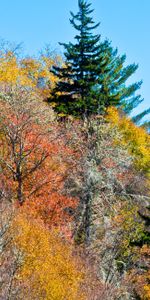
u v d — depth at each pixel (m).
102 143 31.70
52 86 48.41
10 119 27.33
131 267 30.38
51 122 30.95
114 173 31.50
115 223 30.09
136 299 28.67
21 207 23.84
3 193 25.17
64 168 29.45
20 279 17.80
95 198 29.28
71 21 37.84
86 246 27.52
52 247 22.11
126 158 32.94
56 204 26.95
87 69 37.53
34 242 20.00
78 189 29.55
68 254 22.84
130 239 30.23
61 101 37.81
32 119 28.69
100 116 34.09
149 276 29.83
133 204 35.28
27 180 27.25
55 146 29.17
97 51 39.69
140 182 40.44
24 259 18.80
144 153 46.88
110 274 28.38
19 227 20.08
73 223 28.33
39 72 49.12
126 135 48.09
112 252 29.31
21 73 45.97
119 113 59.84
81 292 21.66
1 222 18.98
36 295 18.03
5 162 26.16
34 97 30.53
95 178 29.16
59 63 51.62
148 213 36.03
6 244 18.28
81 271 23.09
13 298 17.00
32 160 27.61
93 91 37.41
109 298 24.67
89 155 30.84
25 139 27.27
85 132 33.34
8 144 27.20
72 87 37.69
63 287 19.80
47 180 27.77
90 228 29.42
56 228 25.80
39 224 22.50
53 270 19.73
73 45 38.09
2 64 44.47
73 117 36.06
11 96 29.34
